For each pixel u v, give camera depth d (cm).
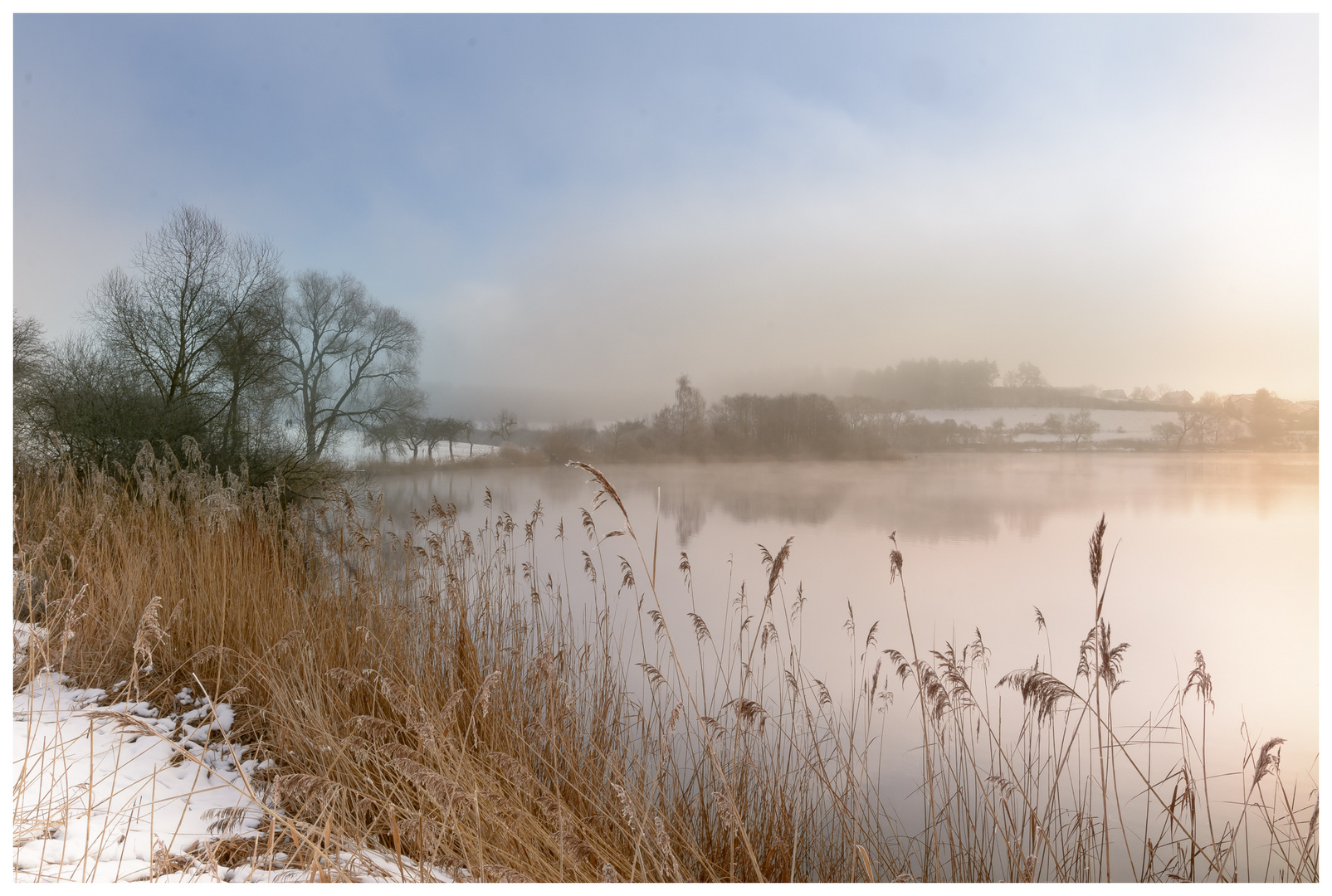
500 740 474
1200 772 675
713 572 2067
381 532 731
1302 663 1485
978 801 454
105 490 827
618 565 1099
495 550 789
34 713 408
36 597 542
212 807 330
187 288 1461
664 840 325
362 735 401
